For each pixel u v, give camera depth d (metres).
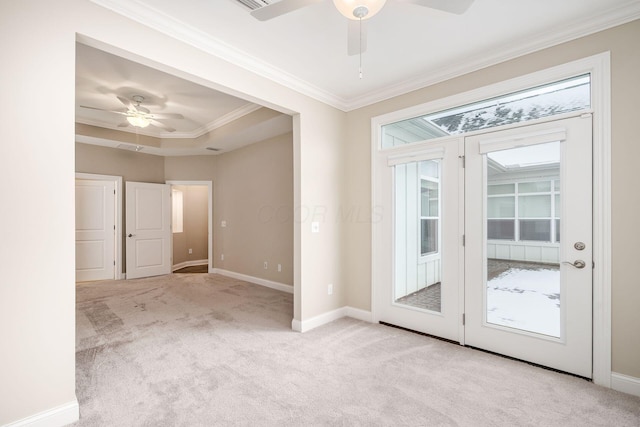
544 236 2.35
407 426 1.67
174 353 2.56
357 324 3.29
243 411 1.80
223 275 6.04
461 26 2.18
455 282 2.79
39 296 1.61
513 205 2.49
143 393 1.97
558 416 1.76
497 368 2.31
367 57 2.62
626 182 2.00
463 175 2.74
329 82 3.09
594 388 2.04
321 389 2.03
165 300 4.21
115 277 5.59
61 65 1.68
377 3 1.49
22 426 1.54
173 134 5.52
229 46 2.43
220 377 2.18
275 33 2.29
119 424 1.68
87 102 3.95
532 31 2.24
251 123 4.31
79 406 1.83
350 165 3.60
